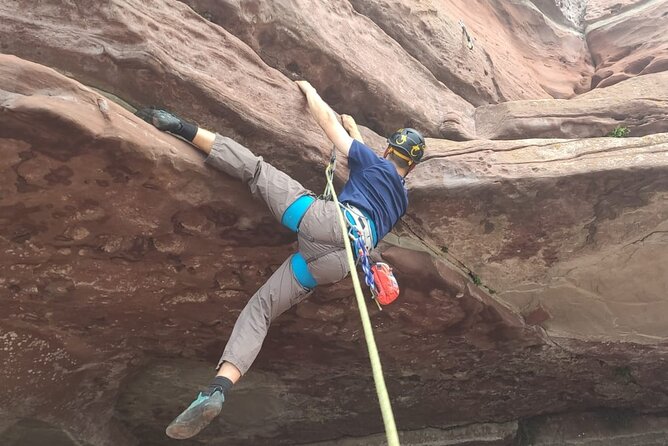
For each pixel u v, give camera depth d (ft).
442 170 11.94
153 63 9.21
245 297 11.75
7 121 7.65
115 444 15.25
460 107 15.21
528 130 14.39
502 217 12.31
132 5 9.28
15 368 11.65
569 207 12.25
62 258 9.99
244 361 8.41
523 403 17.63
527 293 13.76
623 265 13.39
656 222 12.67
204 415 7.61
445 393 16.58
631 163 11.75
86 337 12.03
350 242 9.02
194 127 9.35
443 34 16.07
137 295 11.23
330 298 12.10
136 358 13.34
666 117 14.28
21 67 7.78
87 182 8.79
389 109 13.58
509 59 19.54
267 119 10.52
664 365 16.07
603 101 14.69
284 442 17.60
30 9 8.91
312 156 11.00
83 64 9.09
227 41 10.55
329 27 12.71
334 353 14.06
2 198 8.61
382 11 14.93
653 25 20.70
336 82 12.93
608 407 18.39
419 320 13.16
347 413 16.81
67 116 7.77
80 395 13.43
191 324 12.38
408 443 18.25
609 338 14.73
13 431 13.21
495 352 14.79
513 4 21.75
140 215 9.61
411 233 12.44
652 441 18.29
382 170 9.85
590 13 23.32
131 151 8.51
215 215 10.06
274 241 10.69
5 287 10.21
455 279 12.67
